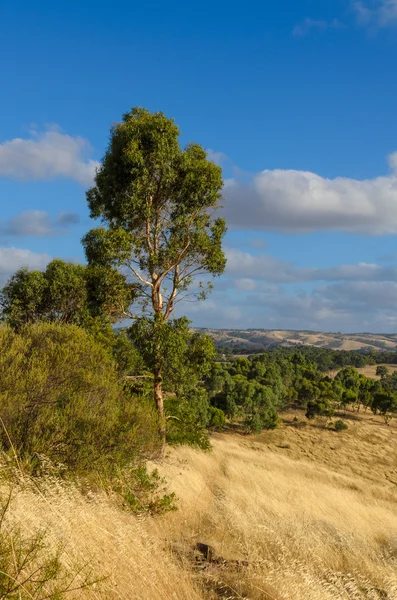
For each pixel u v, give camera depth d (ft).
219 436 232.94
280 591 18.79
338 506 52.95
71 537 15.69
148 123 63.87
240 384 264.52
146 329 60.44
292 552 26.40
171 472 50.21
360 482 109.60
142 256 66.08
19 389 30.30
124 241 62.28
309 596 18.80
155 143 63.16
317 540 30.32
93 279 65.31
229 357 622.95
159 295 66.39
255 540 28.12
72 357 36.96
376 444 245.65
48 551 12.93
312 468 118.32
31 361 34.01
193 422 65.36
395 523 50.19
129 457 33.88
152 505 33.12
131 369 58.13
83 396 33.86
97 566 14.82
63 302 81.41
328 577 21.22
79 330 42.65
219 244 68.03
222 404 259.39
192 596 16.62
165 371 60.54
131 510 29.58
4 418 27.84
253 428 249.96
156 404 60.18
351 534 35.14
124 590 14.42
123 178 65.46
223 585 19.27
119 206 65.31
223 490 51.03
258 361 374.22
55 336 40.11
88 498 24.50
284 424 280.10
